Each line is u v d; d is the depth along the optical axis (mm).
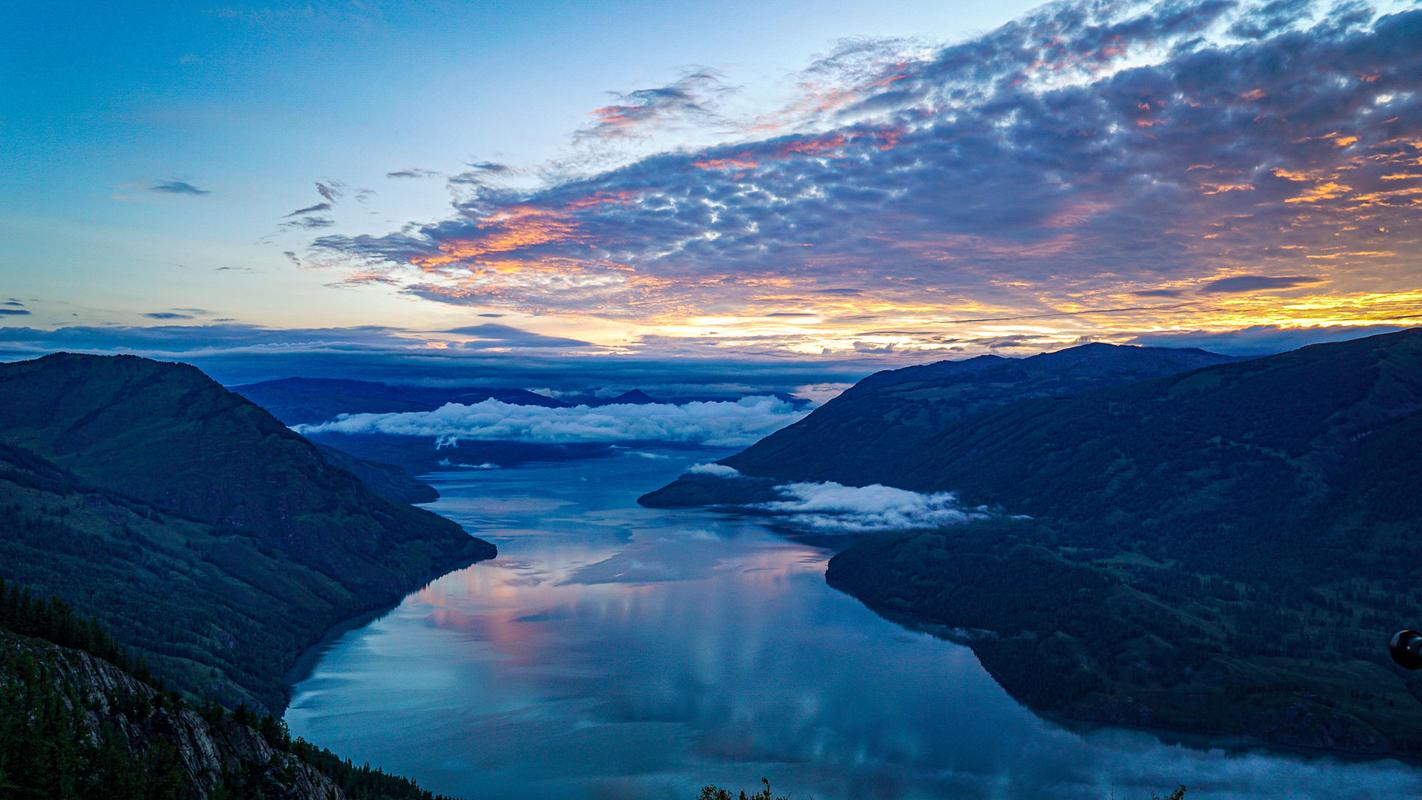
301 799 168750
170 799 144125
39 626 177750
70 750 141625
